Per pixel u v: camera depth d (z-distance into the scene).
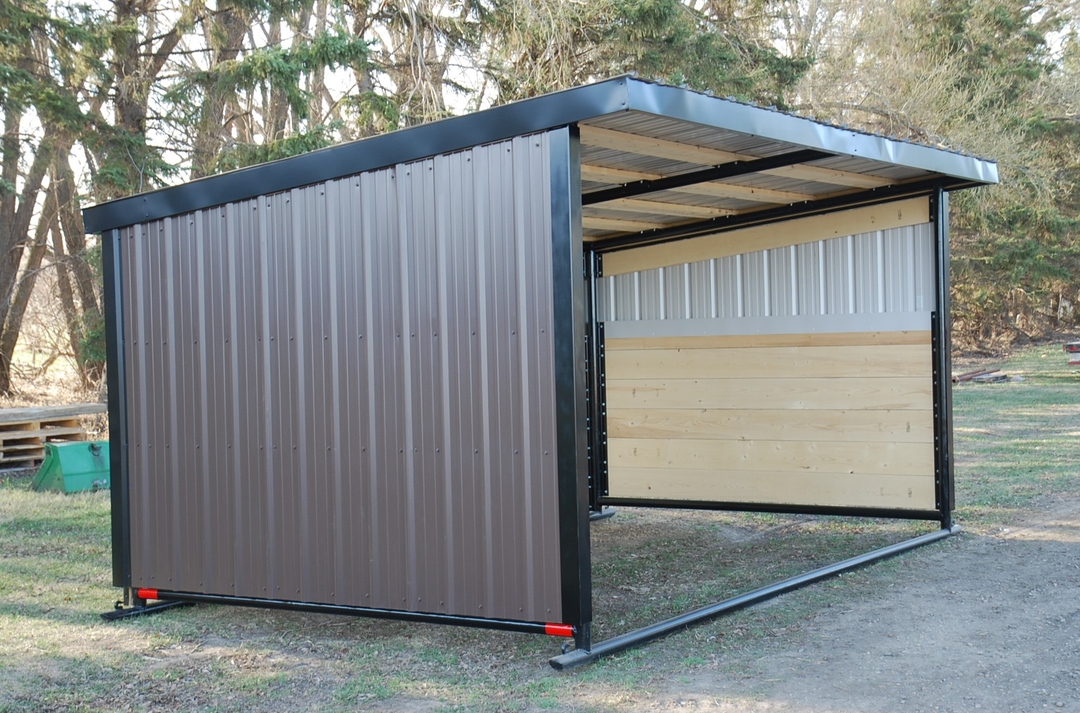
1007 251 20.59
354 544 4.20
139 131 12.73
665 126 3.94
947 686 3.35
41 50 11.89
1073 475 8.14
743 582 5.08
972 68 18.77
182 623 4.57
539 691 3.42
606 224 6.86
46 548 6.34
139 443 4.87
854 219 6.26
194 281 4.68
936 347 5.95
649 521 7.10
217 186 4.58
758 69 15.77
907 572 5.06
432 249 3.98
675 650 3.86
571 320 3.62
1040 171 19.22
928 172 5.54
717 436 6.98
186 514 4.70
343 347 4.23
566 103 3.60
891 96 17.25
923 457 6.05
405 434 4.06
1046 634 3.90
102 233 4.99
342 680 3.65
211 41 13.02
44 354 18.75
